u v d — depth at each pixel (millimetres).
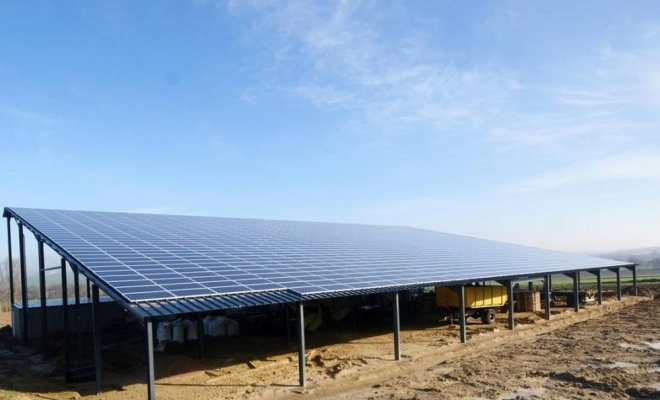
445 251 37469
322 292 17734
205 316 28938
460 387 15539
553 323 30734
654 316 30797
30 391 15875
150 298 14156
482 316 30812
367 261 26906
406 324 31203
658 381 15273
